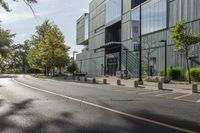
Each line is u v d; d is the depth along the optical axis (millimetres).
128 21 70812
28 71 148625
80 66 115000
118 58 76875
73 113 13008
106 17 85438
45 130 9625
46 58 80500
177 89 29609
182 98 20328
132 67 67875
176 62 50406
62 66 82875
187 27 44156
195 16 46094
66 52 82250
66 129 9742
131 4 69188
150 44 59531
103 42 87812
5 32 65375
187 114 12797
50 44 80188
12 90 26891
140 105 15805
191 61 46656
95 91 25750
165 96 21859
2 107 15094
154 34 58219
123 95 21938
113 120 11305
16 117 12117
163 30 54938
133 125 10359
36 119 11625
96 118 11750
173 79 48719
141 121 11102
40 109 14281
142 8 63406
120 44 76000
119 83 38281
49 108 14602
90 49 102812
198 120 11336
